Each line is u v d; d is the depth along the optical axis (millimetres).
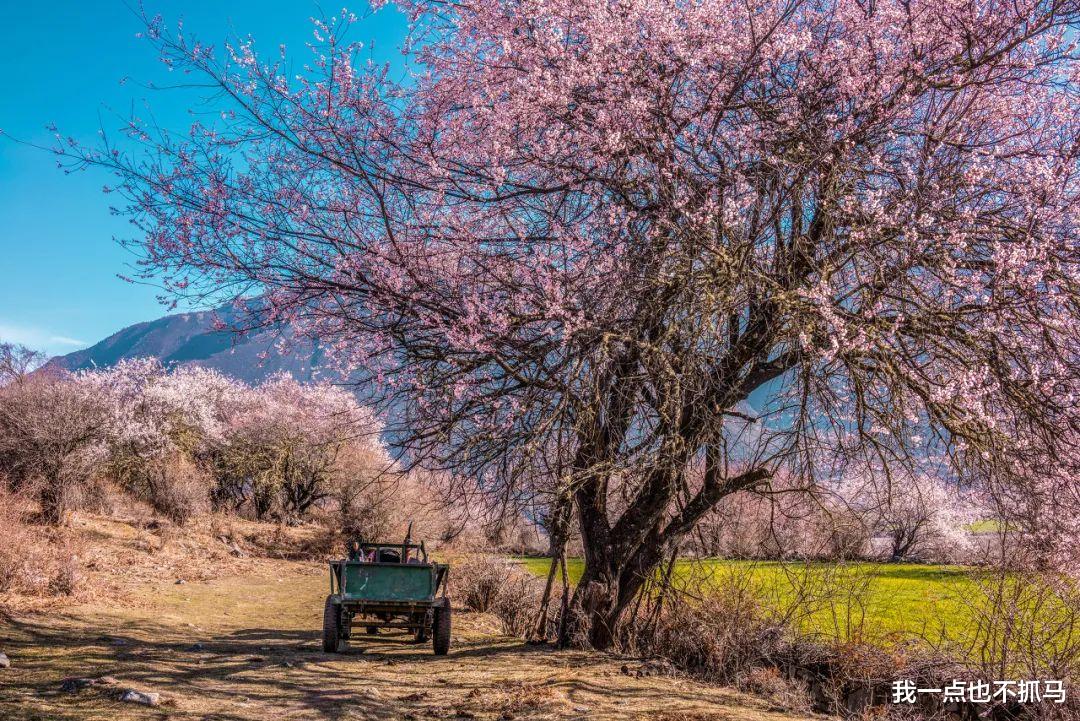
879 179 9180
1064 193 8406
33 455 23219
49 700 7059
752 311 9344
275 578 24469
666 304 9273
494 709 7820
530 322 9664
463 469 9688
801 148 8992
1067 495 8445
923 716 8742
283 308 9930
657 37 8789
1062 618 8781
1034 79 8969
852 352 8133
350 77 9219
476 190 9516
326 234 9414
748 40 9070
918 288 8664
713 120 9250
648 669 10477
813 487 9211
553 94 8562
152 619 14242
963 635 10289
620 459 9398
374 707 7785
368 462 37688
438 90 9875
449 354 9820
